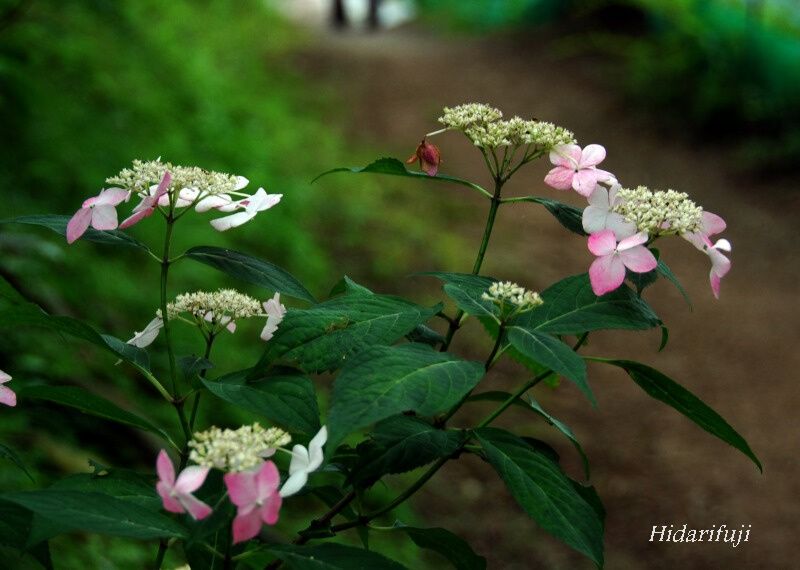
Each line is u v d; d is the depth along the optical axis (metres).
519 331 1.19
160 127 6.25
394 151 9.46
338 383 1.07
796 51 9.70
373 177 8.33
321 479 2.86
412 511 4.21
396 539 3.94
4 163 4.60
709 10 10.54
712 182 8.95
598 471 4.89
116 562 2.87
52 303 3.55
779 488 4.79
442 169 9.12
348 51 13.45
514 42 13.41
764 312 6.69
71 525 0.96
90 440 3.30
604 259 1.26
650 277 1.35
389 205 7.80
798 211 8.25
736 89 9.79
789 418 5.41
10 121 4.88
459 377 1.10
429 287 6.51
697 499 4.70
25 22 5.44
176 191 1.29
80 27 6.57
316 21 17.14
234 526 0.95
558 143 1.39
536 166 9.33
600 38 12.29
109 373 3.70
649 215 1.29
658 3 11.01
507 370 5.78
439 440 1.21
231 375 1.24
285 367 1.23
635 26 12.66
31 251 3.83
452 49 13.69
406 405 1.05
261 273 1.30
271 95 9.24
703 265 7.45
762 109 9.49
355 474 1.17
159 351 4.16
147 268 4.84
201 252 1.30
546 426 5.20
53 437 3.14
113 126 5.68
